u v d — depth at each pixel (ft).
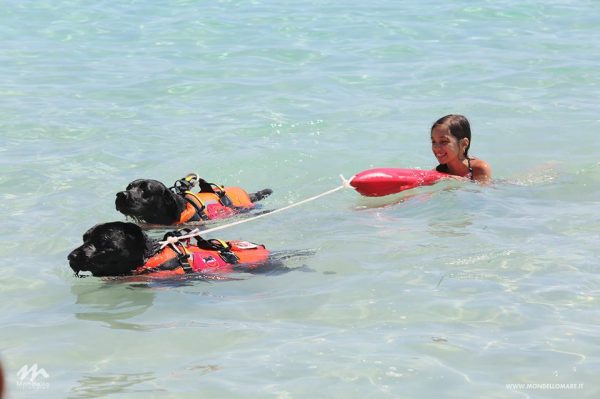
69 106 54.90
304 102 56.08
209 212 39.14
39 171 43.78
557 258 31.37
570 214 36.81
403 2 82.89
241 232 36.83
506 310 26.99
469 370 23.24
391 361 23.72
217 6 81.51
